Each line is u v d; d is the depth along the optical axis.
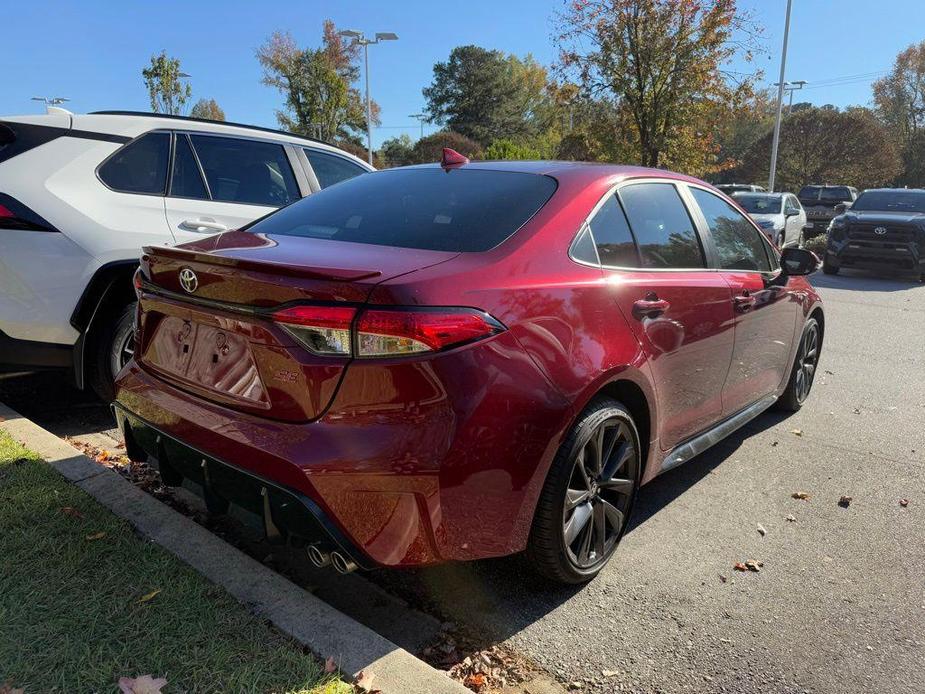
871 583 3.00
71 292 3.97
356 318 2.12
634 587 2.94
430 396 2.13
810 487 3.97
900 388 6.04
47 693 1.98
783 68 25.45
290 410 2.23
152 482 3.60
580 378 2.52
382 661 2.22
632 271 3.03
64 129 4.19
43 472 3.29
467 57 71.00
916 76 59.69
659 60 16.02
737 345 3.82
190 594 2.47
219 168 4.92
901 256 13.40
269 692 2.04
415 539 2.20
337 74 39.12
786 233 17.41
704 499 3.80
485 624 2.66
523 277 2.49
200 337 2.54
